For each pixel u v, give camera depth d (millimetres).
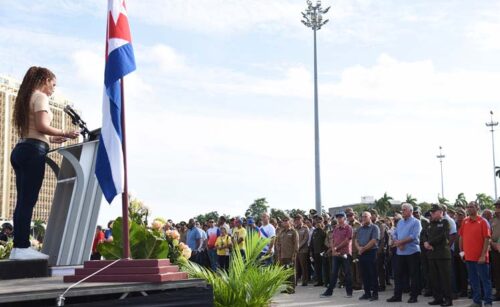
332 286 13977
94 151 5094
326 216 19078
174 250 7355
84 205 4988
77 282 3352
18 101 4375
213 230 18844
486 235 11359
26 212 4270
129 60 3938
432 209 12133
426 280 13867
